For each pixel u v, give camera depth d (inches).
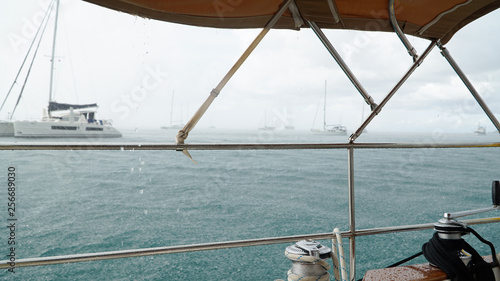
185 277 346.0
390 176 1035.3
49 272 375.6
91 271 373.1
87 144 51.8
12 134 919.7
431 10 75.4
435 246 49.4
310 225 595.8
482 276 48.1
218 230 573.6
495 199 52.1
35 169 1012.5
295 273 47.8
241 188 904.3
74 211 659.4
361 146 66.1
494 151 1574.8
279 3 69.8
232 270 361.7
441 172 1096.2
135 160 1293.1
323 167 1191.6
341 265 54.7
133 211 679.1
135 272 366.9
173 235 544.1
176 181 983.6
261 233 557.3
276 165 1238.3
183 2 66.1
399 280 47.4
